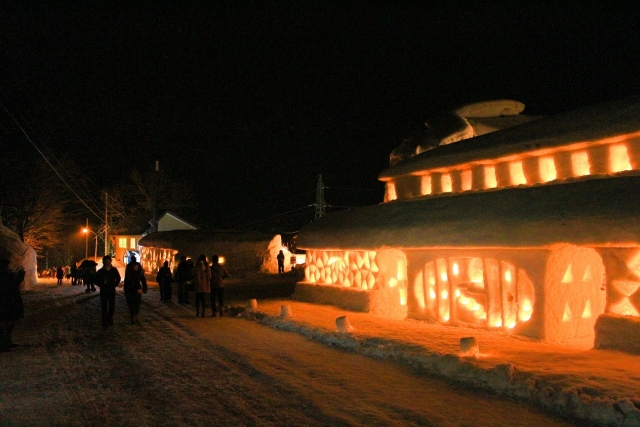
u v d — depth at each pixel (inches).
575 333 384.5
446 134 564.4
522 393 256.7
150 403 267.3
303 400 264.7
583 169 398.9
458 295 451.8
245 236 1346.0
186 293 764.0
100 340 452.8
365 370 323.3
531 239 370.3
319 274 679.1
